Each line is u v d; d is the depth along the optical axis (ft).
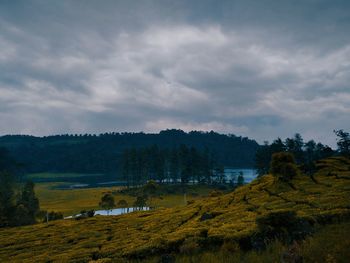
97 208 451.94
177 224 164.14
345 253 51.72
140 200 394.73
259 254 65.05
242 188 205.16
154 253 96.48
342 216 88.12
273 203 135.23
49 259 132.16
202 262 70.08
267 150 455.63
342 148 360.69
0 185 409.49
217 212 147.74
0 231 257.34
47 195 616.80
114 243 148.66
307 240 65.16
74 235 197.16
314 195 133.28
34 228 252.62
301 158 424.46
